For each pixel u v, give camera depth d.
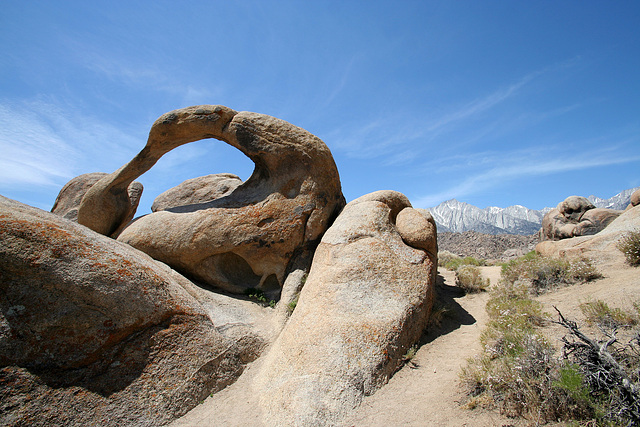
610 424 3.44
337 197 9.10
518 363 4.54
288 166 8.73
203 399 5.55
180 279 7.38
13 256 4.64
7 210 4.96
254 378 6.07
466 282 9.97
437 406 4.62
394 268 6.96
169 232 8.59
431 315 7.16
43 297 4.77
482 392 4.66
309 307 6.45
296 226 8.41
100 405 4.72
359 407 4.88
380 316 6.07
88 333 4.95
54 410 4.47
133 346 5.23
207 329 6.11
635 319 5.36
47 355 4.69
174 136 9.34
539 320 6.42
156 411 5.00
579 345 4.23
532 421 3.90
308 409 4.71
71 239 5.11
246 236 8.30
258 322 7.37
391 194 8.58
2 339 4.47
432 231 7.83
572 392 3.82
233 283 8.58
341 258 7.08
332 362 5.28
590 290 7.46
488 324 6.87
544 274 8.88
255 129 8.79
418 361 5.90
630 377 3.77
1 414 4.23
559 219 20.23
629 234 9.20
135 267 5.55
